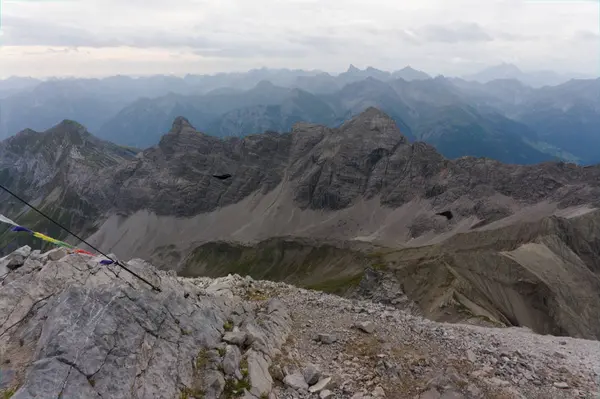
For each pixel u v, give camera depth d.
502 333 30.20
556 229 192.12
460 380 19.25
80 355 13.60
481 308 109.69
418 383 19.33
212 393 15.49
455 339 25.12
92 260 18.81
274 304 25.84
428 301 115.81
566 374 22.31
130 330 15.61
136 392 13.91
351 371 19.89
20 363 13.64
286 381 17.91
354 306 29.17
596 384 21.31
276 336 21.91
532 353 25.17
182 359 16.31
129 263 19.77
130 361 14.55
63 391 12.55
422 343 23.91
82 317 14.86
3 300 15.84
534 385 20.64
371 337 23.84
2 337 14.68
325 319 26.08
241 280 33.12
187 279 34.03
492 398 18.44
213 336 18.86
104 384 13.38
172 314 18.09
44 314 15.32
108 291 16.45
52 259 18.53
